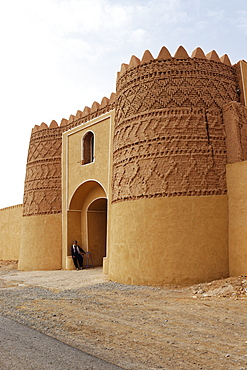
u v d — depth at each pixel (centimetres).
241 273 1041
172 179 1124
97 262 1788
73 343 534
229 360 457
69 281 1298
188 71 1207
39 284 1270
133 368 429
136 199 1173
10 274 1694
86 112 1736
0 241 2662
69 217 1784
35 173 1938
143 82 1247
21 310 789
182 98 1184
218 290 911
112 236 1274
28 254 1856
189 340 544
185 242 1078
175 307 777
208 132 1159
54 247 1805
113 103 1565
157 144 1165
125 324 650
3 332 598
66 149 1841
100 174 1586
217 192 1117
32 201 1912
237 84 1284
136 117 1235
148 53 1262
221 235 1092
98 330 610
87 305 836
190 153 1136
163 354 483
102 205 1822
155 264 1092
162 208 1115
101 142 1611
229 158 1150
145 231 1129
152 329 611
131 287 1077
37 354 472
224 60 1273
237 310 719
